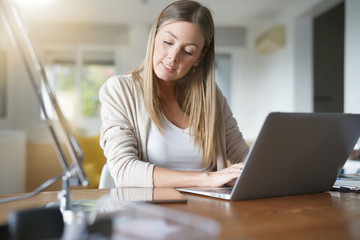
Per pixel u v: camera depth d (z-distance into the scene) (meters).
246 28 6.73
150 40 1.23
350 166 2.37
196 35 1.17
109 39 6.37
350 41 3.76
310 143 0.83
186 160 1.27
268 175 0.80
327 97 5.60
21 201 0.74
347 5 3.81
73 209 0.60
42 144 6.32
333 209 0.72
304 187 0.91
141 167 0.99
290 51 5.36
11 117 6.19
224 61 6.87
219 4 5.42
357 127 0.90
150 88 1.22
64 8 5.51
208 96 1.32
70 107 6.52
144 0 5.20
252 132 6.88
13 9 0.54
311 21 5.21
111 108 1.20
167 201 0.75
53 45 6.46
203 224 0.44
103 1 5.23
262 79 6.71
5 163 4.00
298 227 0.57
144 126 1.22
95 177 3.46
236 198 0.79
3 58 5.62
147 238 0.41
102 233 0.41
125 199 0.73
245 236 0.51
